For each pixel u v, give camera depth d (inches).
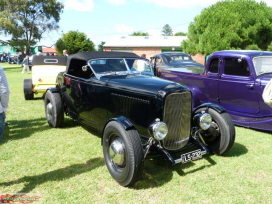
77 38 1437.0
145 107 147.4
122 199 122.3
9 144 190.1
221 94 250.1
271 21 697.0
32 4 1659.7
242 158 167.8
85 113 199.9
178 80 293.7
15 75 757.3
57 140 199.9
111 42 1502.2
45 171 149.5
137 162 124.6
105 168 153.9
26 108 307.6
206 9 737.6
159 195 126.0
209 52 629.3
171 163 134.4
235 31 647.1
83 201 120.3
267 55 234.8
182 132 148.4
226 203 119.2
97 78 181.3
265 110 215.9
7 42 1910.7
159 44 1398.9
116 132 132.9
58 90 232.2
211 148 170.9
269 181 139.2
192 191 129.4
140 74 190.4
